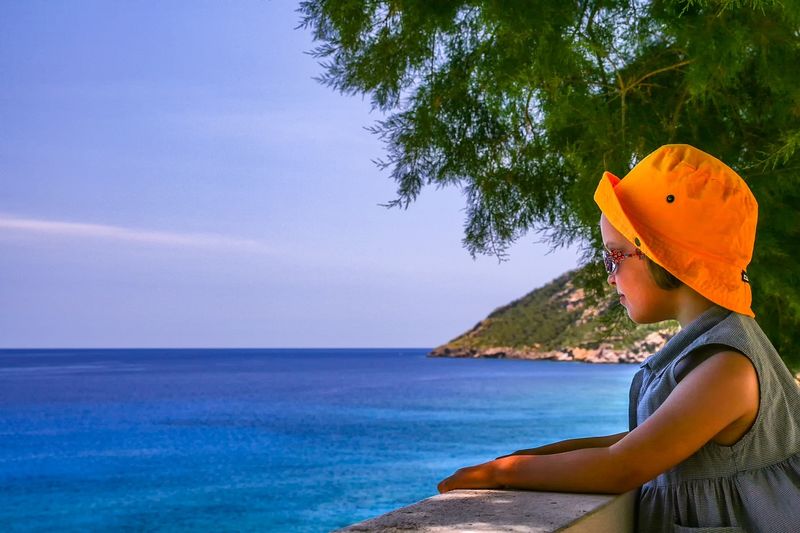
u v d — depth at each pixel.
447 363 149.62
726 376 1.31
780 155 4.78
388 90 5.80
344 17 5.44
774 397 1.37
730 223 1.40
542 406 53.22
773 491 1.31
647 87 5.56
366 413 49.91
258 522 18.78
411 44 5.57
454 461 28.61
